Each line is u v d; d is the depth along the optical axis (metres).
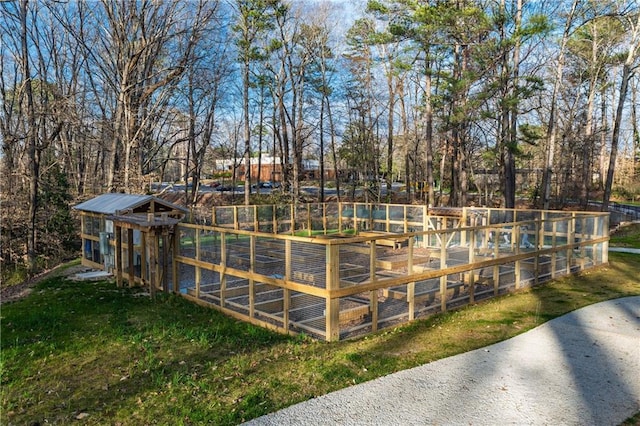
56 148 23.73
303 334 6.34
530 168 38.78
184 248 9.01
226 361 5.44
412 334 6.44
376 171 30.48
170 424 3.96
